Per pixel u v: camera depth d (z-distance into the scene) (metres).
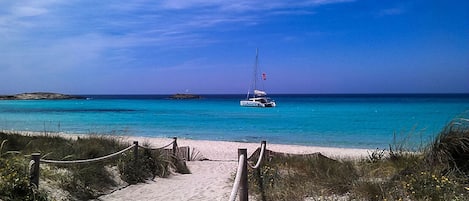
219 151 22.59
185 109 80.81
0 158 8.12
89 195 8.68
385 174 8.25
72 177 8.76
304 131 37.62
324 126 42.34
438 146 7.86
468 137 7.59
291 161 11.28
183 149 17.91
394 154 9.69
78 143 12.02
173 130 38.75
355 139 31.44
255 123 46.38
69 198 8.09
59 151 10.55
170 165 13.08
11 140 11.52
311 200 7.08
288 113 65.44
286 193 7.64
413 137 12.78
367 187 7.03
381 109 75.94
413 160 8.51
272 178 8.66
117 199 8.75
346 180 7.64
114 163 10.86
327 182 7.77
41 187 7.83
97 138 13.62
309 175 8.62
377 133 35.47
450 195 6.41
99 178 9.50
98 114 63.78
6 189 6.77
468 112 8.30
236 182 5.68
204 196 9.00
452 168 7.50
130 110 77.50
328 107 85.50
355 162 10.55
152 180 11.16
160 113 66.62
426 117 53.88
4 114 63.00
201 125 43.97
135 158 11.12
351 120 49.72
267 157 12.20
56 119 51.91
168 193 9.41
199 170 14.41
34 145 11.66
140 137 30.59
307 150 23.06
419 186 6.76
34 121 47.56
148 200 8.71
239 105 99.81
